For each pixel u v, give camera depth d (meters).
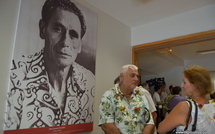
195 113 1.00
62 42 1.82
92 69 2.14
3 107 1.34
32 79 1.52
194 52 5.00
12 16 1.49
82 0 2.20
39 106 1.54
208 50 4.77
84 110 1.95
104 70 2.39
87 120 1.97
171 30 2.67
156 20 2.85
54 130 1.62
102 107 1.61
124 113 1.58
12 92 1.39
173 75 6.18
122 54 2.81
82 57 2.03
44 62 1.63
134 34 3.10
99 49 2.36
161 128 1.12
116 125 1.57
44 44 1.65
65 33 1.86
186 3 2.34
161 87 4.60
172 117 1.07
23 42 1.50
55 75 1.71
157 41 2.78
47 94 1.61
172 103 2.41
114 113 1.61
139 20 2.86
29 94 1.48
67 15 1.91
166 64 5.67
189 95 1.16
